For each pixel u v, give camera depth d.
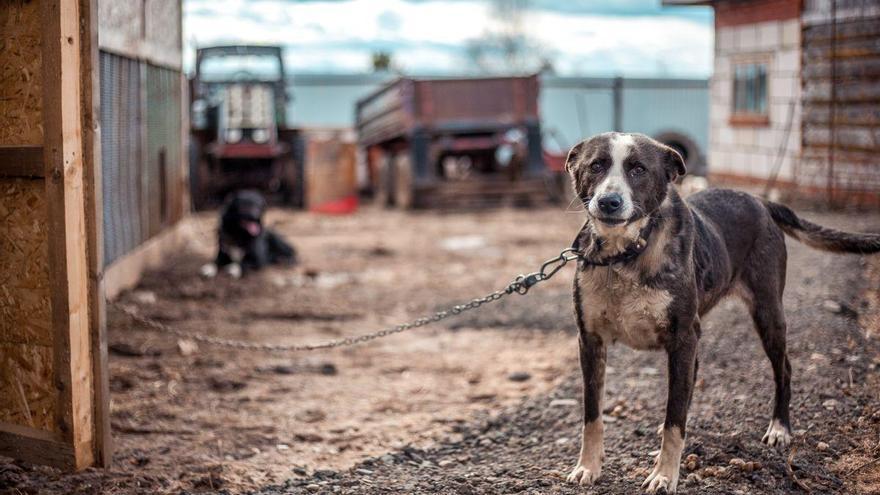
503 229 15.50
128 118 9.60
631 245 4.25
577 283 4.46
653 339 4.38
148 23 10.07
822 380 5.66
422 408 6.27
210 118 18.72
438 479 4.83
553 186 18.94
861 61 13.96
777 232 5.12
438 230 15.61
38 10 4.44
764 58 15.94
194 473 4.93
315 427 5.88
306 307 9.52
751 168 16.50
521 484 4.64
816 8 14.65
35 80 4.50
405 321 9.02
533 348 7.79
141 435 5.62
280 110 18.69
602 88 26.62
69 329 4.58
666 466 4.35
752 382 5.79
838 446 4.82
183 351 7.54
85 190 4.62
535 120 18.36
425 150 18.23
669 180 4.36
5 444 4.82
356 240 14.57
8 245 4.65
